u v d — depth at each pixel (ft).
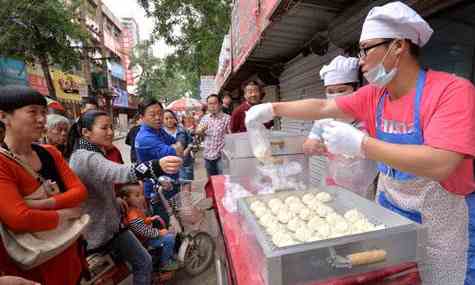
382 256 2.77
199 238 9.20
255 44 11.27
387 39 3.31
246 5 14.02
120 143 54.24
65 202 4.97
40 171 5.03
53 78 46.96
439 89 3.15
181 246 8.52
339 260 2.66
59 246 4.52
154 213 10.27
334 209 4.36
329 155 6.54
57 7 26.73
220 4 38.68
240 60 16.90
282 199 4.63
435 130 2.96
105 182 6.08
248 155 5.68
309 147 5.77
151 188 10.25
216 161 15.60
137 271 6.95
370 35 3.40
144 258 6.96
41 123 4.76
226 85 32.81
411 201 3.85
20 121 4.53
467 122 2.85
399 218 3.30
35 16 25.26
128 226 7.34
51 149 5.42
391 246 2.85
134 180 5.74
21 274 4.51
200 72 50.75
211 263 9.18
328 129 3.52
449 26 6.77
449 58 6.86
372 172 6.19
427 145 2.94
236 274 3.19
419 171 2.92
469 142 2.82
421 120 3.37
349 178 6.27
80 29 30.32
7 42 24.71
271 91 23.02
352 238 2.75
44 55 28.94
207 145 15.70
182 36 42.70
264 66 18.78
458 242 3.71
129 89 127.95
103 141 6.37
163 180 9.46
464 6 6.37
